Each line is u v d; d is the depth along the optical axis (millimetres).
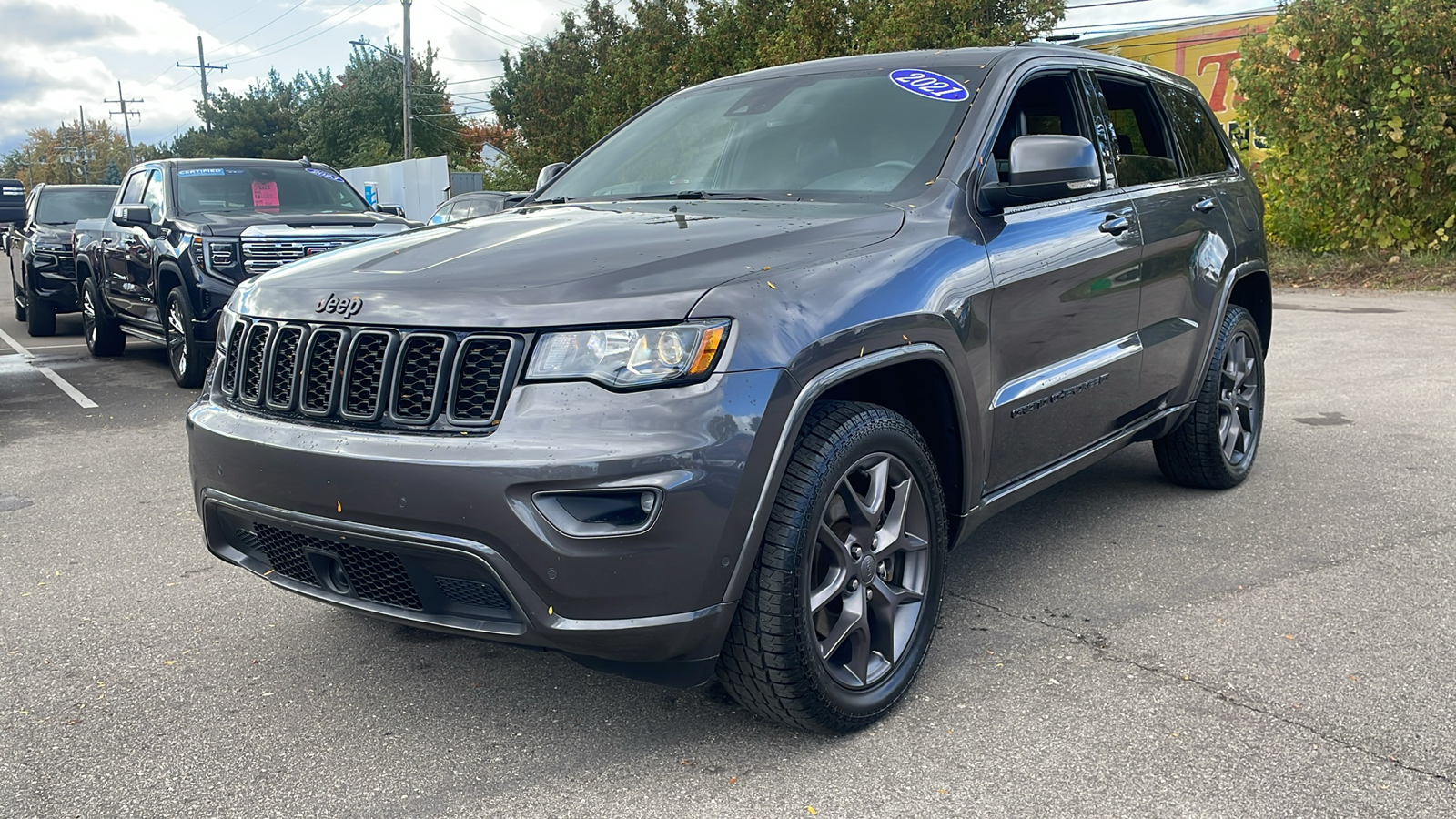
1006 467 3221
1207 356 4402
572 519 2270
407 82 44094
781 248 2670
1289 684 2861
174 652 3260
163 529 4586
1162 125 4445
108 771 2551
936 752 2564
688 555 2279
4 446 6344
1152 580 3684
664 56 29406
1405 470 4938
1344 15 12906
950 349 2834
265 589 3816
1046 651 3123
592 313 2326
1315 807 2281
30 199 13844
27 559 4191
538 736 2699
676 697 2910
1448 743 2541
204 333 8039
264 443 2570
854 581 2666
